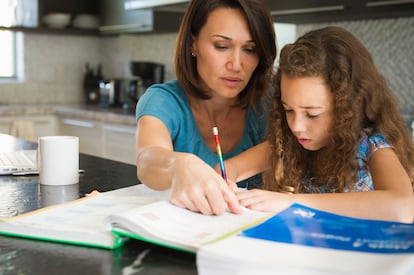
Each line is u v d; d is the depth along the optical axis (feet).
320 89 3.55
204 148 4.75
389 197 3.09
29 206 3.51
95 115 11.61
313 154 4.32
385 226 2.40
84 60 14.98
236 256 1.96
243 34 4.20
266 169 4.50
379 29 8.89
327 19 7.90
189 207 2.80
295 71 3.57
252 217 2.74
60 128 13.03
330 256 1.99
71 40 14.65
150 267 2.26
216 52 4.24
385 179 3.39
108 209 3.02
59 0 13.67
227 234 2.27
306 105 3.58
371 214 3.00
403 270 1.85
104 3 13.76
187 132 4.68
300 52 3.65
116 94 13.17
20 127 9.89
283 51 3.93
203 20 4.28
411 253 2.02
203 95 4.66
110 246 2.50
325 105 3.60
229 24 4.15
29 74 14.02
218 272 1.96
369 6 7.06
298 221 2.46
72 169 4.26
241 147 4.91
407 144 3.92
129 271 2.22
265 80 4.65
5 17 13.23
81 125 12.17
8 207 3.47
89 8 14.17
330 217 2.54
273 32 4.43
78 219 2.81
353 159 3.78
